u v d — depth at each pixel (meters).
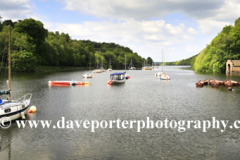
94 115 29.31
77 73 127.75
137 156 17.47
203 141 20.33
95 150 18.53
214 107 34.00
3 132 22.58
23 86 60.22
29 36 120.00
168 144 19.70
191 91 52.38
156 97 44.03
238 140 20.48
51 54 148.38
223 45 113.75
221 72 119.25
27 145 19.52
